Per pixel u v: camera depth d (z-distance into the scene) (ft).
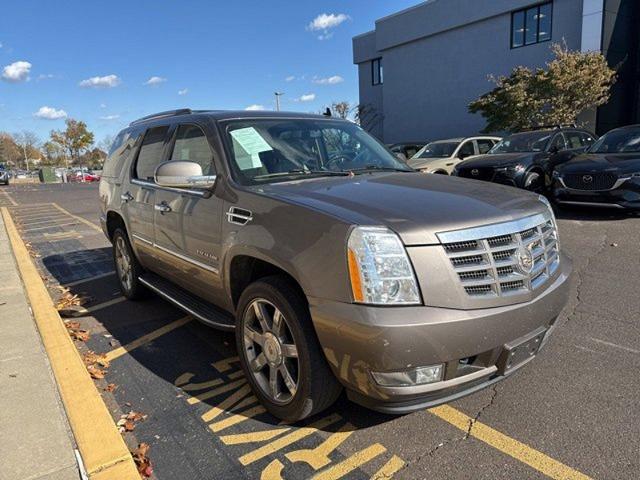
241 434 9.98
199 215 12.17
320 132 14.07
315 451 9.34
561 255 11.18
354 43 117.91
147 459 9.19
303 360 9.20
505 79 71.51
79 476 8.45
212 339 14.90
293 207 9.53
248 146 12.37
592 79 63.21
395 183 11.12
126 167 17.58
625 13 70.85
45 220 44.88
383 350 7.93
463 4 88.17
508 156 35.35
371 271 8.16
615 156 30.27
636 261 20.72
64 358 12.73
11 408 10.48
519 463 8.75
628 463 8.62
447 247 8.46
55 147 264.31
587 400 10.57
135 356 13.85
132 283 17.97
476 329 8.36
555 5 75.36
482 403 10.67
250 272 11.14
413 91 101.40
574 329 14.12
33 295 18.37
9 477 8.41
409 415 10.37
